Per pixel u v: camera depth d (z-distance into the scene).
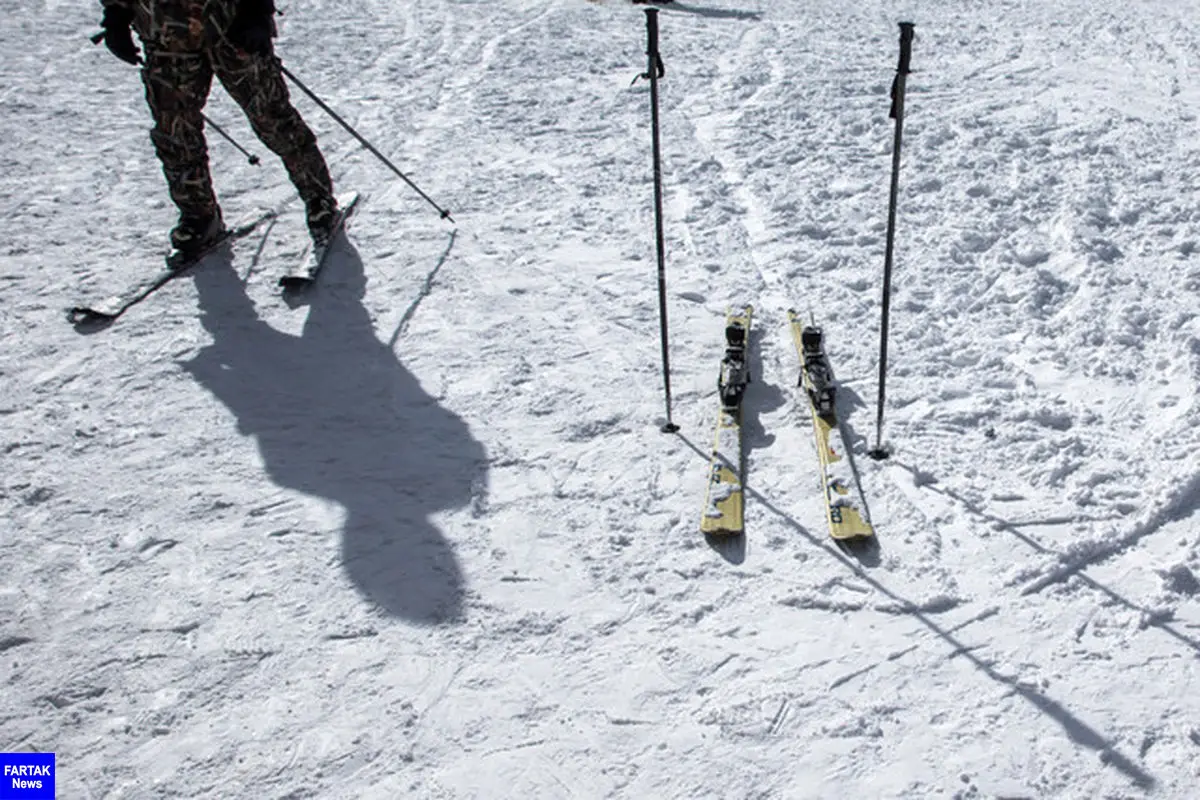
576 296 4.62
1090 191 5.38
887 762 2.27
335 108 7.86
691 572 2.89
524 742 2.38
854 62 8.82
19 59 9.20
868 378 3.81
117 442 3.60
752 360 4.01
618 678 2.54
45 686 2.58
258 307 4.58
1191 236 4.77
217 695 2.54
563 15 11.59
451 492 3.29
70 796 2.28
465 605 2.80
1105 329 4.03
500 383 3.92
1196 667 2.45
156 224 5.56
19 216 5.64
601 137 6.97
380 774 2.32
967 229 5.05
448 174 6.29
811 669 2.54
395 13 11.71
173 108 4.55
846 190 5.74
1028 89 7.66
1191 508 3.00
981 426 3.49
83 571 2.97
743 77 8.39
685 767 2.29
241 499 3.28
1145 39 9.22
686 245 5.13
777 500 3.17
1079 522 2.98
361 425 3.68
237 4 4.34
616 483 3.30
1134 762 2.22
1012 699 2.40
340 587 2.89
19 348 4.25
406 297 4.65
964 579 2.79
